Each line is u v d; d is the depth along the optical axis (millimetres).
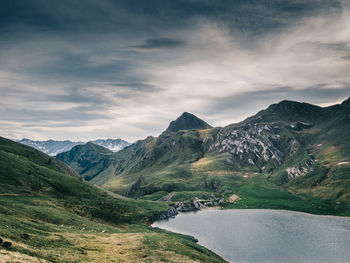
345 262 113062
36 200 126750
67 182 184250
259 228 182375
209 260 81688
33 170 172250
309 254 123062
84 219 125500
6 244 44000
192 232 168625
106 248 69438
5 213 84000
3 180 138125
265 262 112312
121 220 160375
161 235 100375
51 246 57438
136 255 67000
